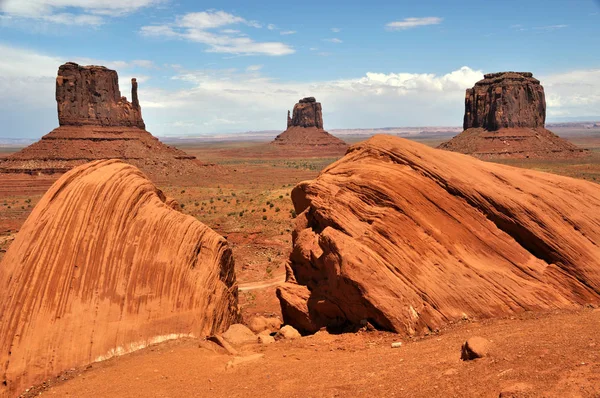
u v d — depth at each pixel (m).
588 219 20.69
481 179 21.66
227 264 26.25
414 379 12.39
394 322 17.75
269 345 18.80
